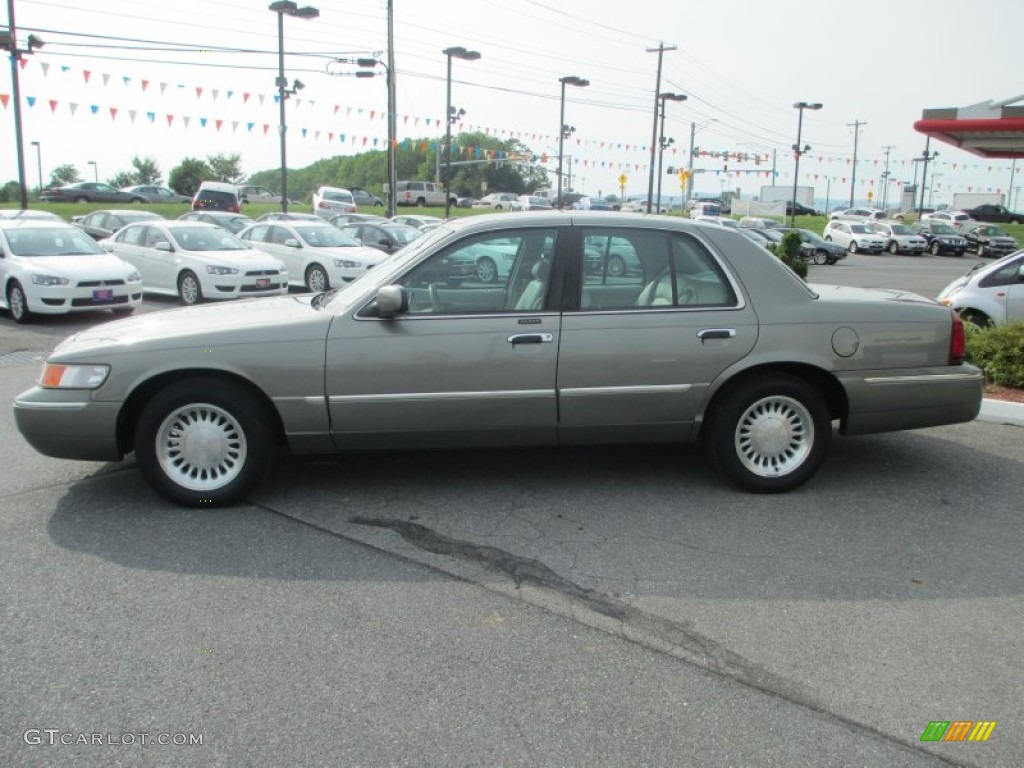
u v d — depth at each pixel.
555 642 3.52
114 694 3.14
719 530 4.71
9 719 3.00
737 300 5.10
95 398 4.84
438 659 3.38
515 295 5.03
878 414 5.24
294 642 3.51
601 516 4.91
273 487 5.41
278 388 4.88
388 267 5.22
